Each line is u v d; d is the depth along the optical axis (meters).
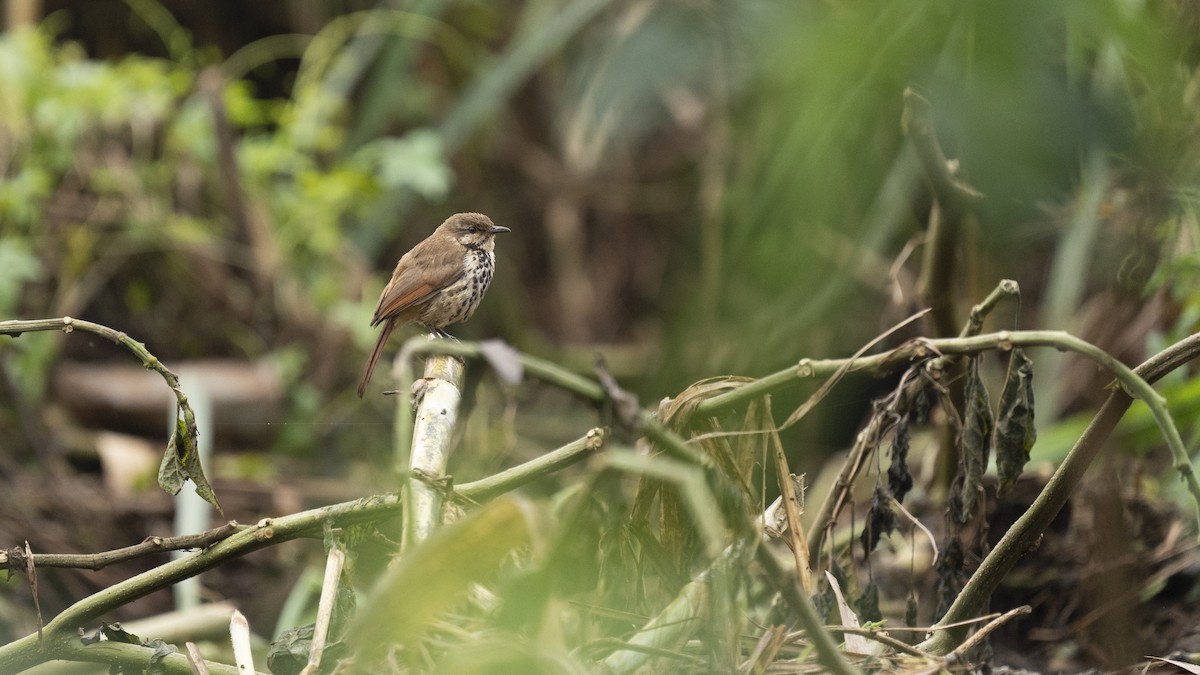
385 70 17.38
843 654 5.52
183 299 16.53
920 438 12.55
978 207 7.10
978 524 7.13
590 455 5.79
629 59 7.89
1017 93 4.37
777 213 13.16
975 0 4.36
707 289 15.80
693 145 18.48
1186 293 9.20
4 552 5.78
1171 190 6.87
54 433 14.59
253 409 15.39
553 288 19.55
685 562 6.01
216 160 16.55
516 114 19.38
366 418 15.88
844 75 4.88
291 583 11.59
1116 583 6.82
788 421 6.09
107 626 5.89
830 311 14.01
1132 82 5.77
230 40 19.64
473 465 11.88
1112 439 6.89
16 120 15.70
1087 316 11.42
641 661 5.21
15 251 14.58
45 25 18.44
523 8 19.61
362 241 17.12
